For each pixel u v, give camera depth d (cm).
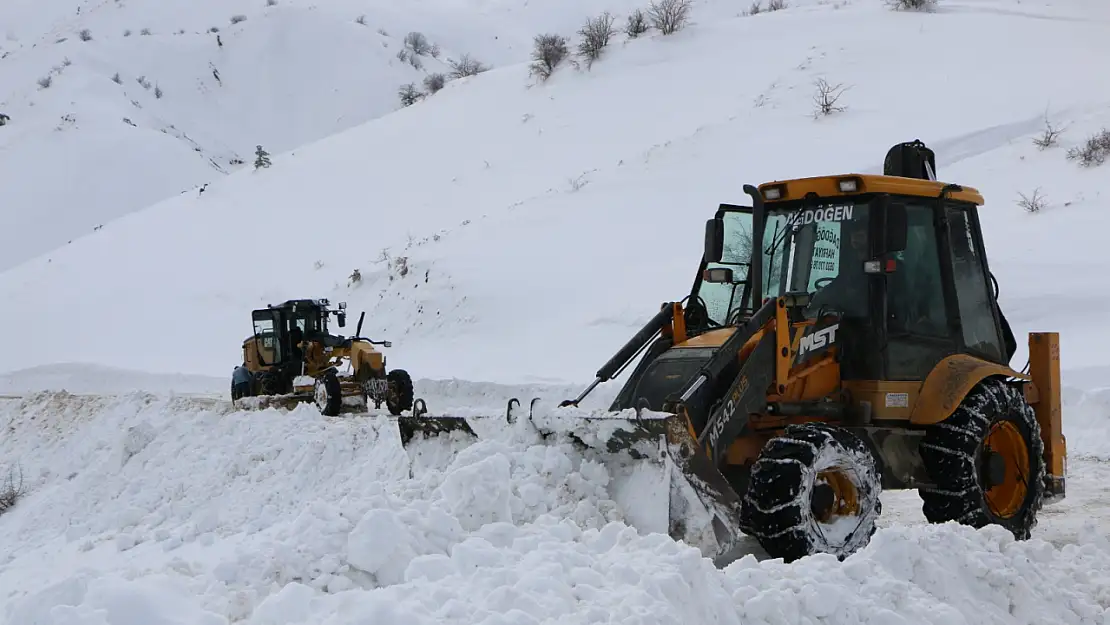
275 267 3297
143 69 12044
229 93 12044
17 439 1725
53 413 1770
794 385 638
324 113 11869
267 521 913
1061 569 530
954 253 712
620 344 1825
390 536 450
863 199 662
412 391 1565
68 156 8112
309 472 1083
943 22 3866
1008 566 511
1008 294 1595
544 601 383
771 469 558
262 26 13225
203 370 2528
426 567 427
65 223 7231
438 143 4228
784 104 3250
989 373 657
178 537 837
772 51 4081
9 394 2239
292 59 12631
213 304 3105
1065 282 1608
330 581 441
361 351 1555
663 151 3062
